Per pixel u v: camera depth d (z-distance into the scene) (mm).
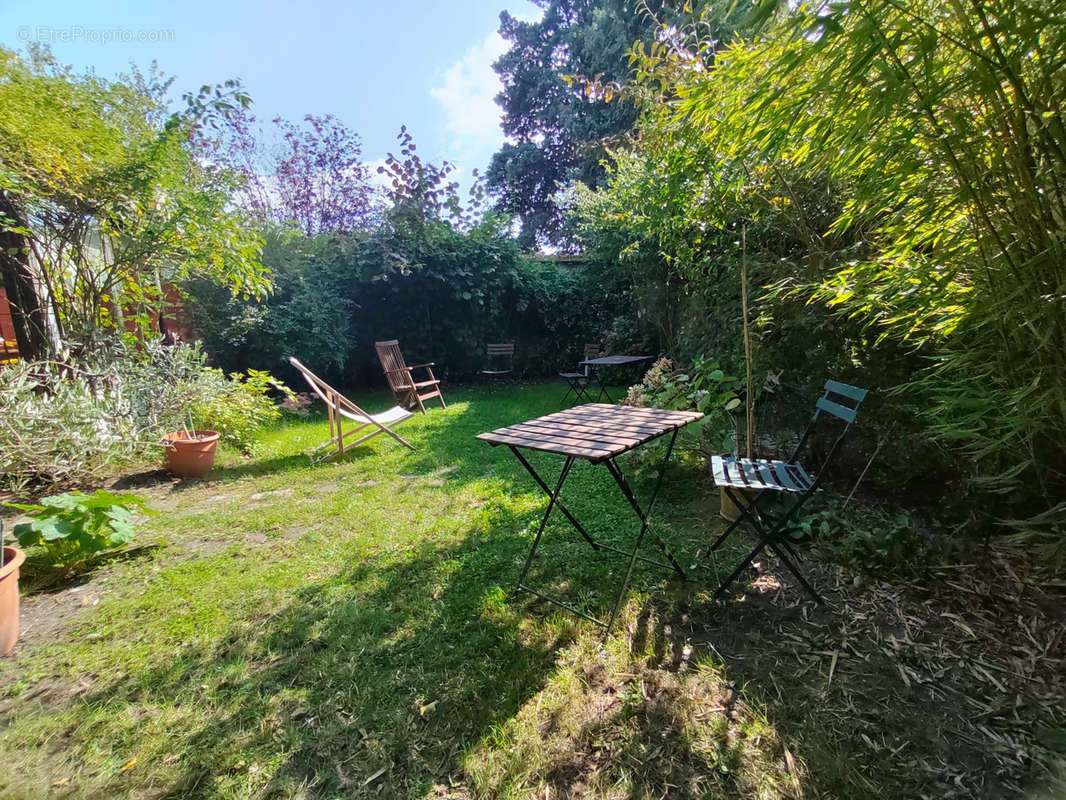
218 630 1812
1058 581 1768
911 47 1131
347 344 6707
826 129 1390
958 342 1702
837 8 1064
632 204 3951
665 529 2533
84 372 3617
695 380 3250
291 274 6262
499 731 1333
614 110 10703
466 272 7379
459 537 2521
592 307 8828
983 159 1294
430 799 1154
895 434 2447
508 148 15766
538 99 15086
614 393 6789
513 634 1735
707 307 3639
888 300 1850
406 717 1392
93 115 3355
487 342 8102
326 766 1247
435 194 7395
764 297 2596
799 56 1186
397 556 2344
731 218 2744
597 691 1469
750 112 1489
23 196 3424
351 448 4145
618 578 2086
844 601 1868
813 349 2660
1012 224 1326
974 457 1734
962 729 1299
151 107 3934
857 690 1443
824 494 2607
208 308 5879
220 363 5934
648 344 7023
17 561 1784
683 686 1477
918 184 1539
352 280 6965
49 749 1309
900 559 2004
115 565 2305
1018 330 1428
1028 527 1751
